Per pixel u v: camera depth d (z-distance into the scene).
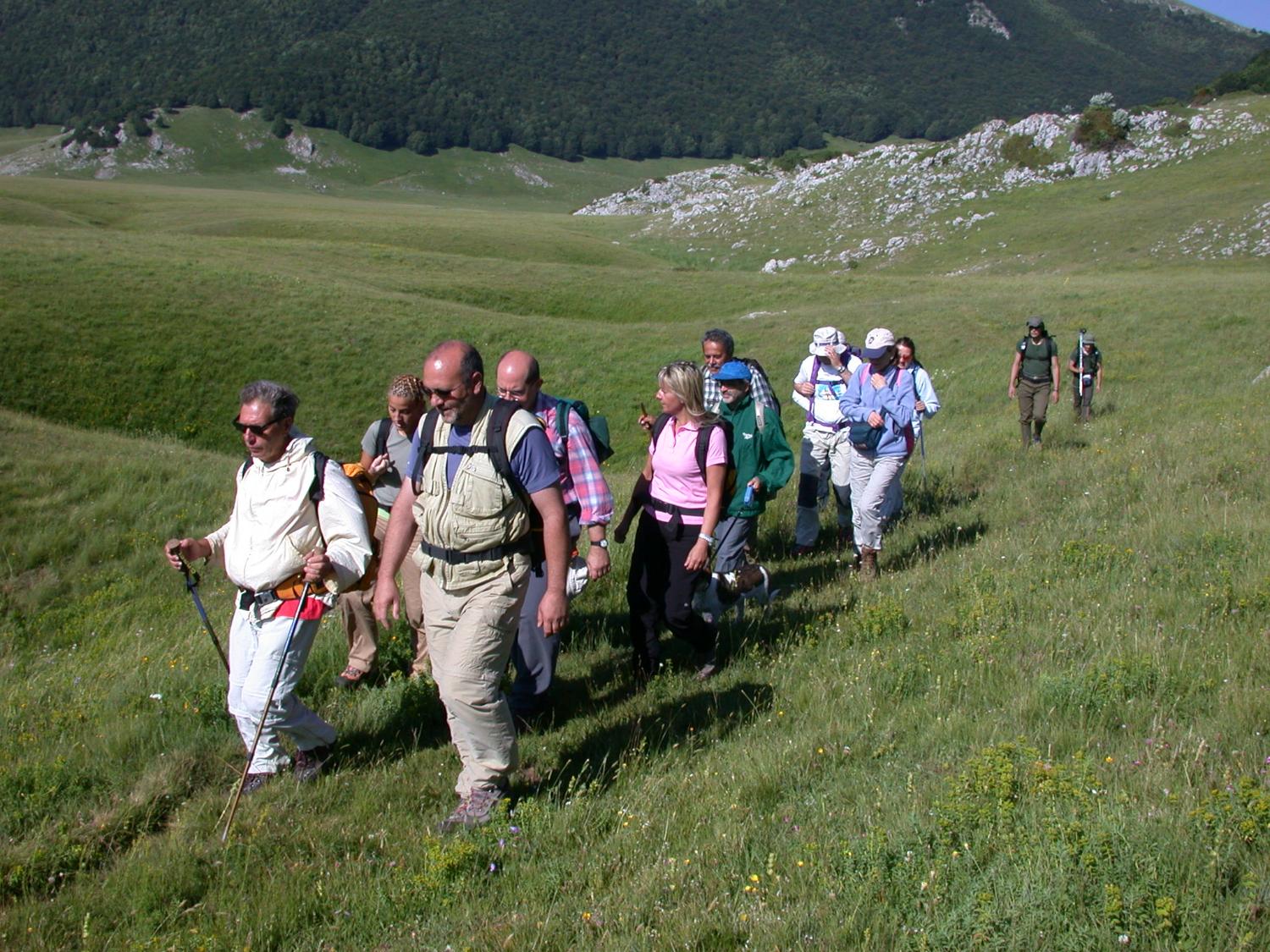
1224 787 4.37
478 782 5.14
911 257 75.56
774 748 5.57
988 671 6.38
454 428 5.11
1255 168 77.00
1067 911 3.65
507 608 5.10
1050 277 52.38
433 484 5.09
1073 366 17.72
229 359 33.22
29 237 44.75
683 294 52.34
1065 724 5.43
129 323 33.94
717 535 8.05
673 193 135.50
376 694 6.85
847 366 10.64
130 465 17.30
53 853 4.93
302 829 5.11
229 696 5.75
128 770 5.88
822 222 87.25
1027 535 9.86
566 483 6.57
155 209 96.44
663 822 4.90
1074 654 6.46
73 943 4.29
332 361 34.28
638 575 6.94
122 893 4.60
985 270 68.69
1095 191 81.06
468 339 37.44
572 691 7.09
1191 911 3.56
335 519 5.59
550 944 3.95
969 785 4.57
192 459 19.41
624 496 13.68
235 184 198.62
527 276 54.56
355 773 5.84
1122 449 13.95
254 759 5.71
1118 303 35.91
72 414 29.25
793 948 3.67
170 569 13.71
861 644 7.32
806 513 10.74
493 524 5.03
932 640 7.18
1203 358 24.91
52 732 6.66
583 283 54.06
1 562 13.43
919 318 38.00
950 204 84.75
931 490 12.85
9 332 31.59
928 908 3.79
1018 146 89.38
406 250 58.44
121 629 11.36
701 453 6.72
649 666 7.05
